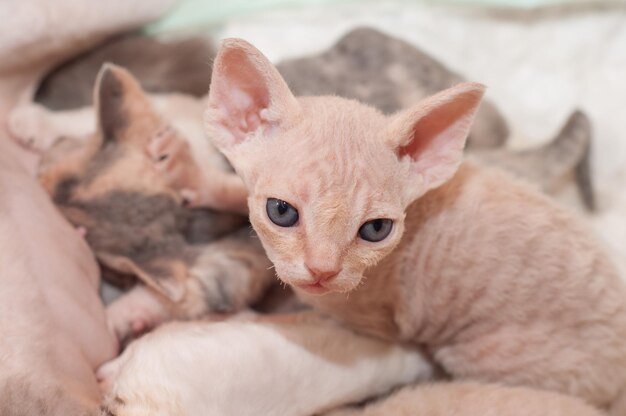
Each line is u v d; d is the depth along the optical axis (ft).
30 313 1.03
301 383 1.04
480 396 1.07
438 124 0.98
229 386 0.97
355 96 1.41
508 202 1.11
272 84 0.95
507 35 1.66
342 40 1.48
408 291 1.12
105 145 1.26
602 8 1.66
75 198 1.23
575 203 1.53
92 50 1.48
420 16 1.65
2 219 1.10
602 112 1.61
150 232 1.23
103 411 0.95
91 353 1.11
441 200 1.10
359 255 0.93
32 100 1.43
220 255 1.24
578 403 1.08
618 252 1.44
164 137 1.24
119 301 1.22
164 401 0.94
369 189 0.92
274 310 1.28
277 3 1.62
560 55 1.66
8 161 1.25
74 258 1.18
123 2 1.45
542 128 1.62
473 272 1.09
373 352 1.14
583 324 1.10
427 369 1.19
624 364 1.12
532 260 1.09
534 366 1.12
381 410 1.07
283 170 0.93
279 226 0.93
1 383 0.94
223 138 0.99
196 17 1.55
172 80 1.47
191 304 1.21
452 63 1.63
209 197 1.25
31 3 1.33
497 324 1.12
